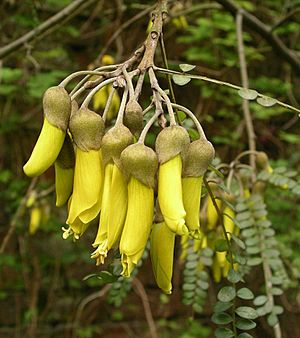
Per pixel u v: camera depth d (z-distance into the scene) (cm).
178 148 123
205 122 500
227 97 488
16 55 434
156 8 155
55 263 471
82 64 489
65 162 134
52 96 129
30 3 388
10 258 450
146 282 476
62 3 445
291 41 492
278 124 517
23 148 492
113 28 473
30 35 322
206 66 495
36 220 376
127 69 141
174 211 118
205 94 456
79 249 472
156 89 132
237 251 206
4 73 427
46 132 128
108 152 125
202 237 206
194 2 490
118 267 161
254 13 506
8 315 475
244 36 458
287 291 452
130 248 120
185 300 218
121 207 124
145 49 141
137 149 121
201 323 452
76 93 133
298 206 425
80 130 127
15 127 484
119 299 222
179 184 121
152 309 475
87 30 490
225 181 237
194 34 473
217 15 458
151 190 122
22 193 468
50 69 479
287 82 479
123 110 129
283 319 452
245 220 215
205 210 206
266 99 146
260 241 214
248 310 158
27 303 478
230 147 492
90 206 126
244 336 157
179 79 141
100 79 137
